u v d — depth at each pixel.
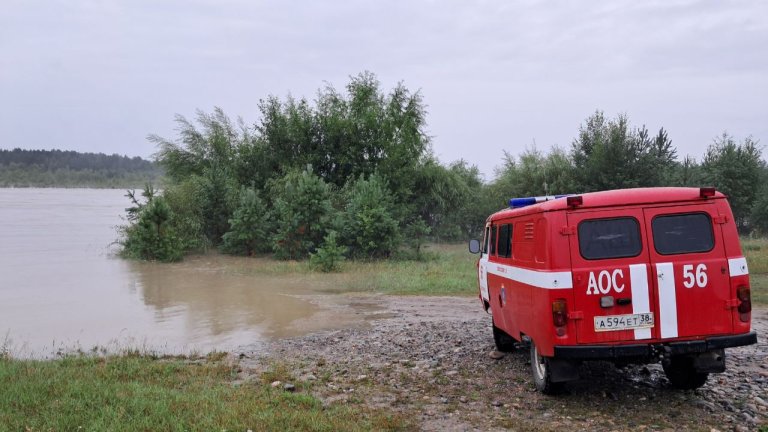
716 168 36.53
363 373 9.08
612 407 7.04
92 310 15.88
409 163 34.75
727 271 6.68
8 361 9.70
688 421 6.47
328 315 15.02
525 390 7.87
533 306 7.20
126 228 32.31
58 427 6.28
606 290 6.64
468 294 18.02
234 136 39.88
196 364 9.80
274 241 29.42
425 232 31.86
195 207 33.03
